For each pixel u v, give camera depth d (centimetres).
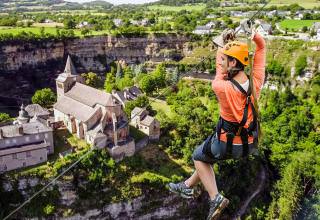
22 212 8862
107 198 9475
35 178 9062
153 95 15462
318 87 16288
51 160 9488
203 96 15388
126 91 14388
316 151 11781
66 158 9475
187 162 10556
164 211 9969
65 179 9244
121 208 9588
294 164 10769
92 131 10269
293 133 12500
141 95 13738
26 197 9038
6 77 19762
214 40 1158
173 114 12875
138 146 10819
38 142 9400
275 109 13888
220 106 1120
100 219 9475
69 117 10956
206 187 1169
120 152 10044
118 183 9681
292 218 9538
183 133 11212
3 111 17750
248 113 1083
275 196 10356
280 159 11681
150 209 9812
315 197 10294
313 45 17850
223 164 10738
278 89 17438
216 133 1141
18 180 8931
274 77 18025
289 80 17650
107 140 10069
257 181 11400
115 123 9862
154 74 16200
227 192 10475
